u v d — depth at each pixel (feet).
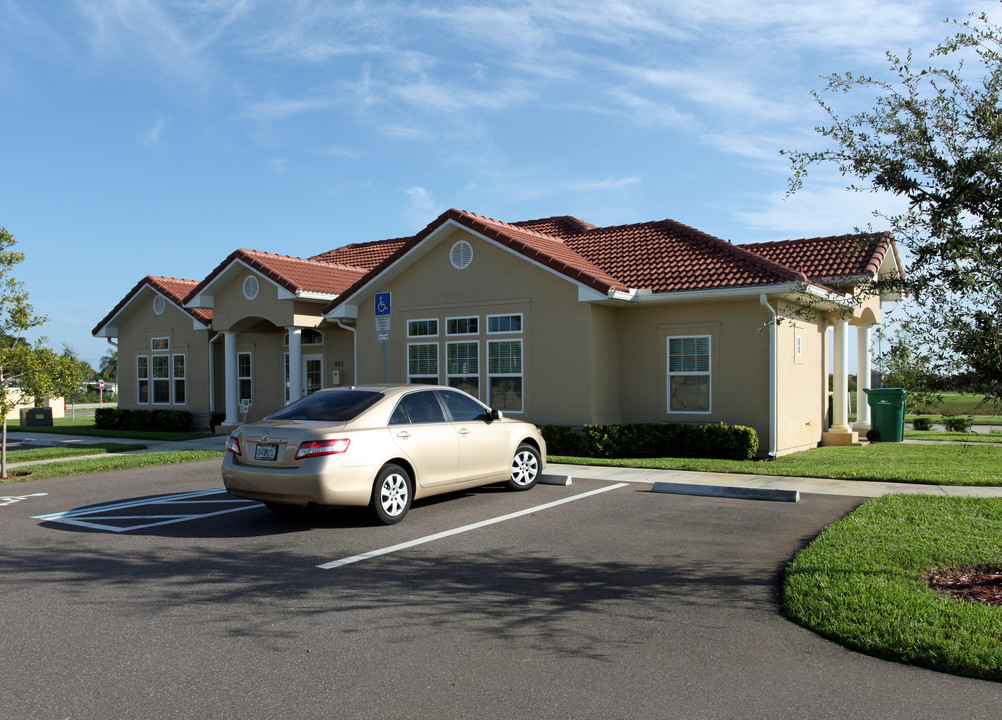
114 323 86.84
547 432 52.11
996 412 21.26
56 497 38.09
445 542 26.96
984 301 20.12
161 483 42.34
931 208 21.47
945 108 21.40
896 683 15.08
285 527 29.84
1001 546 24.36
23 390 47.06
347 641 17.52
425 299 59.11
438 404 33.42
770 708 14.03
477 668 15.94
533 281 54.13
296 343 66.74
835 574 21.34
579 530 28.66
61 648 17.21
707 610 19.54
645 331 54.24
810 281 49.39
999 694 14.57
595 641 17.43
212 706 14.26
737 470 42.55
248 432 29.78
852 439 58.23
